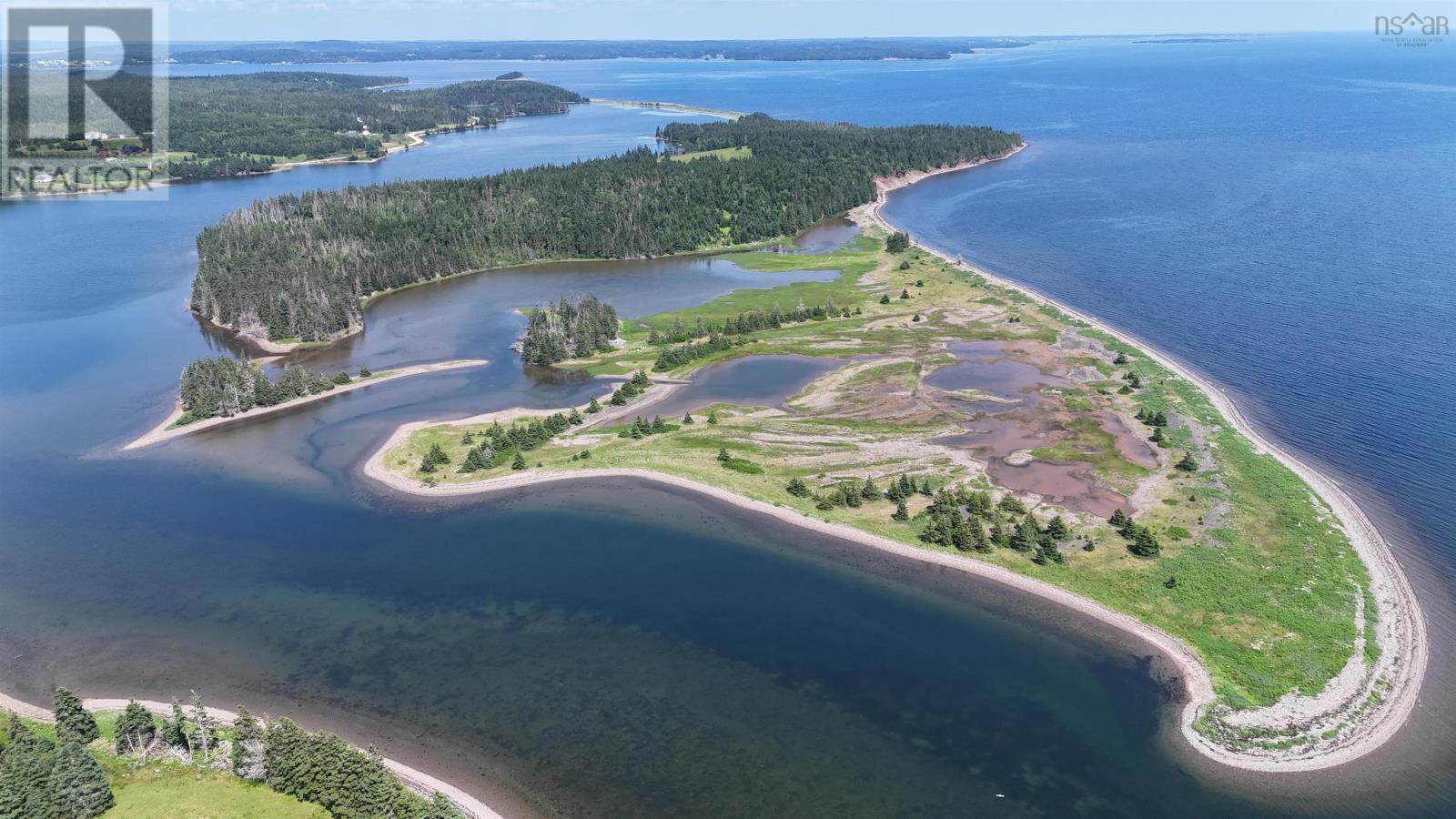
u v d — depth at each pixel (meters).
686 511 145.25
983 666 109.44
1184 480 145.62
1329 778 91.62
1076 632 113.81
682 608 122.19
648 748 98.44
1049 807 90.31
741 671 110.06
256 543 139.38
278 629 119.25
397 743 98.94
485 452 160.88
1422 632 110.00
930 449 161.75
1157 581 120.94
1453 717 97.88
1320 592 117.00
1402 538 129.00
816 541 136.12
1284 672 104.62
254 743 89.94
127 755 92.69
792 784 93.50
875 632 116.25
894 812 90.25
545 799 91.81
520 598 125.06
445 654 113.94
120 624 120.12
